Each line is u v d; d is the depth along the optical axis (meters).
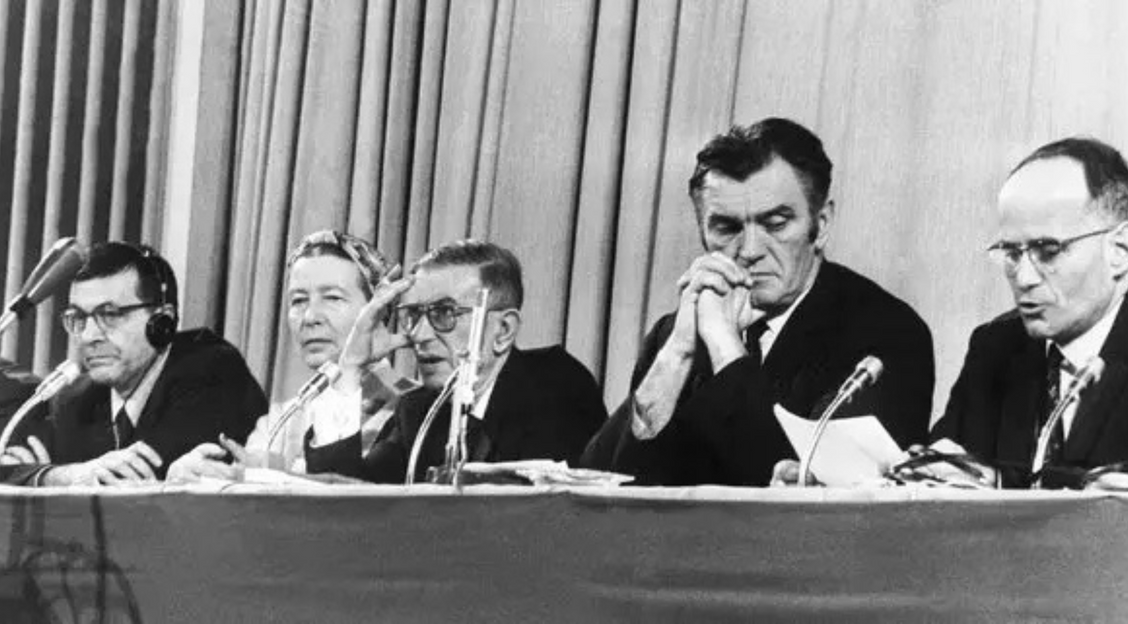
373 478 3.91
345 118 5.60
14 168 6.29
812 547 2.28
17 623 2.87
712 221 4.03
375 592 2.56
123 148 6.20
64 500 2.85
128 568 2.78
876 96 4.62
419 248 5.42
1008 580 2.18
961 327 4.46
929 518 2.22
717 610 2.32
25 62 6.25
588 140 5.11
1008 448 3.52
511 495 2.48
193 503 2.73
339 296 4.25
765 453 3.46
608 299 5.05
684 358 3.56
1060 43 4.37
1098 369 2.85
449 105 5.37
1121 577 2.12
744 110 4.84
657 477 3.53
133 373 4.51
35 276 3.15
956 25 4.52
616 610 2.38
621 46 5.05
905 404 3.90
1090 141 3.37
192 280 5.93
